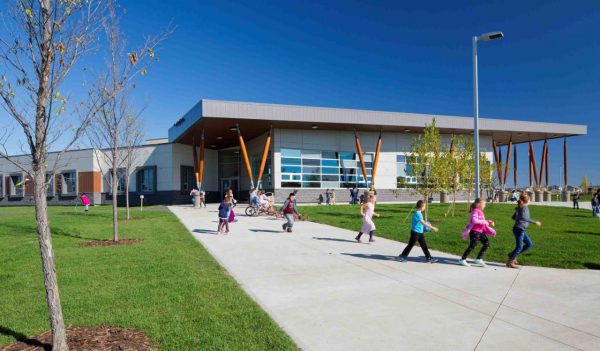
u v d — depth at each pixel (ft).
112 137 45.06
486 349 14.52
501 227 52.85
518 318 17.80
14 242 42.47
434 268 28.53
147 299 20.51
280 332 16.05
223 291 22.12
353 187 123.44
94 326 16.78
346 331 16.31
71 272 26.76
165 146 132.05
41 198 14.24
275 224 57.77
